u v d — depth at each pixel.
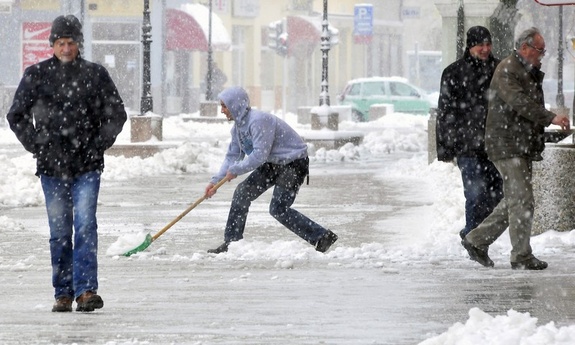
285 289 23.22
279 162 28.48
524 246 25.75
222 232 34.22
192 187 51.00
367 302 21.58
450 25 57.62
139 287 23.67
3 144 84.19
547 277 24.64
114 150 66.44
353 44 163.12
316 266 26.67
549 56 153.00
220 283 24.17
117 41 126.69
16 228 35.28
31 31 123.25
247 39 146.50
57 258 20.92
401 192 47.50
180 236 33.25
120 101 20.84
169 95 131.38
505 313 20.34
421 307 21.00
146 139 68.19
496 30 58.03
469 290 22.94
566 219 30.70
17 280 25.08
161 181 54.41
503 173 25.77
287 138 28.45
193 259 28.16
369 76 166.88
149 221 37.28
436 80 167.38
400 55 173.25
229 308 21.02
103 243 31.70
